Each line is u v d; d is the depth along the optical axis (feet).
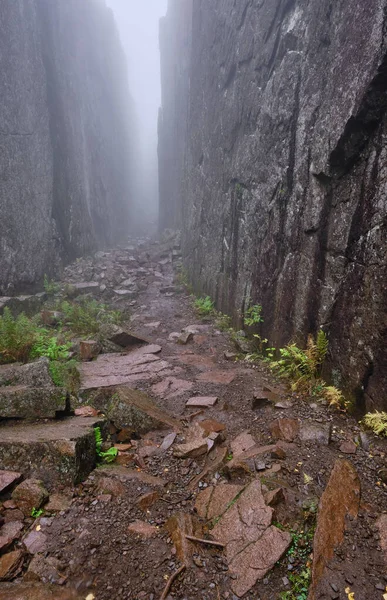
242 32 31.58
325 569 9.07
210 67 42.75
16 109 42.68
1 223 40.06
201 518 11.25
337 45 17.72
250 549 9.79
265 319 25.58
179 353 27.25
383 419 14.12
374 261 14.96
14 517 11.25
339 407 16.65
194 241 49.29
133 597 8.98
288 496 11.44
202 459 14.21
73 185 60.13
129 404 16.55
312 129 19.79
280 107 23.58
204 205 44.29
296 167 21.58
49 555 10.01
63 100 58.29
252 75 29.09
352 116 15.46
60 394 15.87
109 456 14.49
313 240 19.71
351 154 16.35
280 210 23.48
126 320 36.88
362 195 15.93
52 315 34.37
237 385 20.63
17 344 23.25
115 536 10.63
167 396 19.65
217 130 39.24
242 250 30.25
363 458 13.33
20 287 42.52
